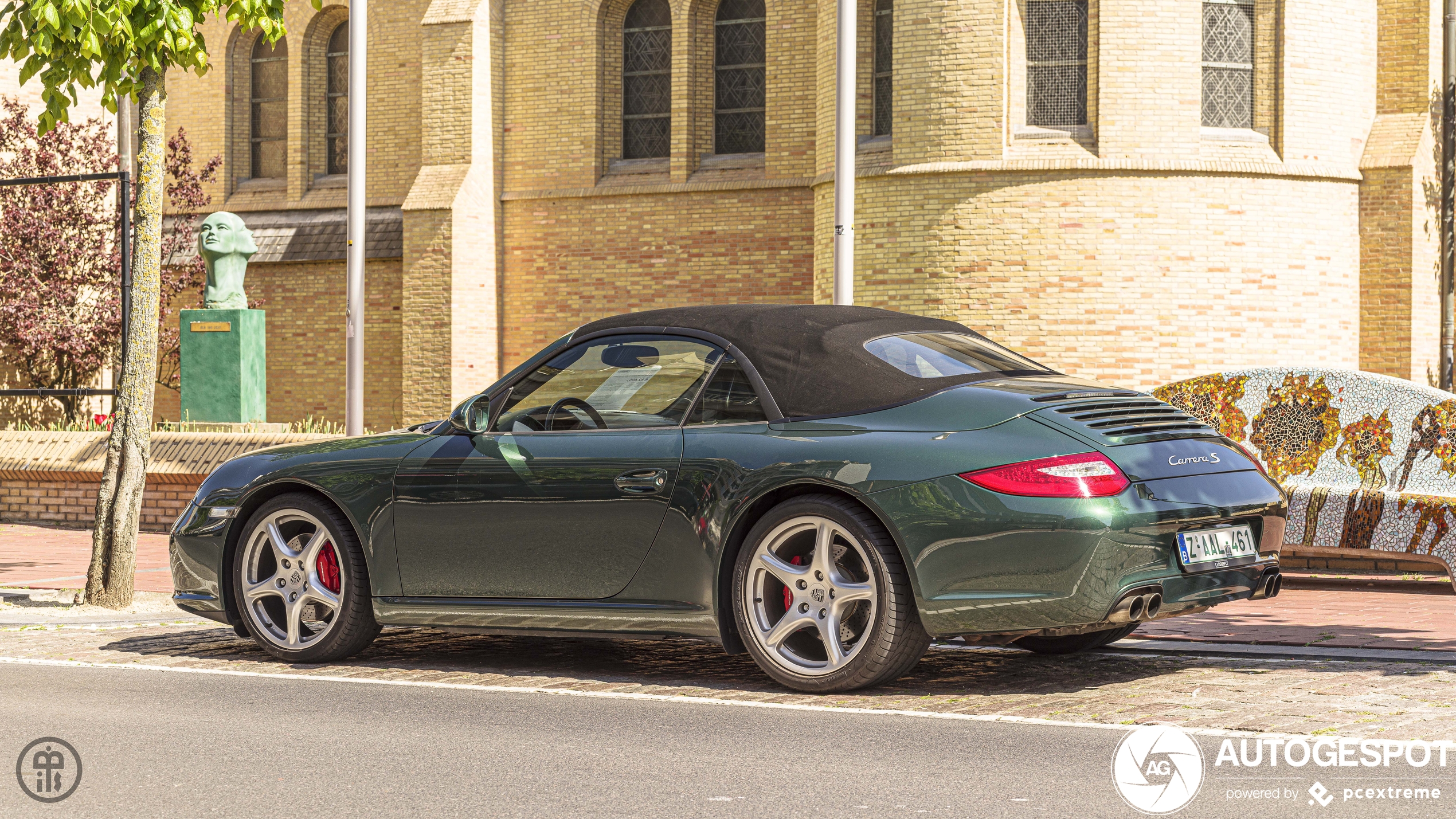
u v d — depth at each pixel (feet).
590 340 21.74
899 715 17.89
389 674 21.50
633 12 76.07
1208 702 18.42
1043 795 13.97
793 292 71.51
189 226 79.51
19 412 63.26
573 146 76.13
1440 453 28.07
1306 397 29.71
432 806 13.73
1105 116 58.49
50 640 25.75
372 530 22.12
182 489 48.16
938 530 18.22
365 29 57.11
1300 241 60.59
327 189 82.79
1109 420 18.92
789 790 14.21
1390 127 62.85
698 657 23.02
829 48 64.59
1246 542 19.44
